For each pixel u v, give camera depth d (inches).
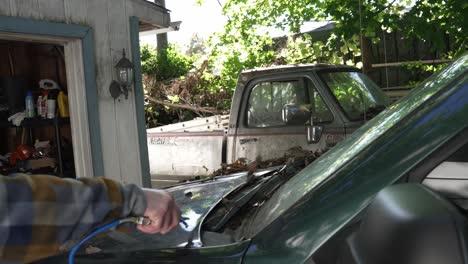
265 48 446.3
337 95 227.5
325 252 51.4
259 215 72.9
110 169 223.5
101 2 217.2
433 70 361.4
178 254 60.6
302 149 222.7
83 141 210.4
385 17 274.8
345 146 71.6
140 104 240.2
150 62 653.3
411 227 37.7
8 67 253.3
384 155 54.7
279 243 55.9
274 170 116.7
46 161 239.6
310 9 368.2
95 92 213.0
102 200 50.3
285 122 220.8
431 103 56.3
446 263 36.9
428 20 267.1
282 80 237.6
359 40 328.2
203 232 73.4
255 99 245.8
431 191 41.9
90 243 70.0
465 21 245.3
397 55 440.1
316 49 373.4
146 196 52.8
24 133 257.6
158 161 288.4
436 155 51.6
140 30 281.7
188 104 475.8
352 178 55.6
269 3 388.2
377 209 41.4
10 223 46.4
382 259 39.2
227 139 255.0
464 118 52.0
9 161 240.2
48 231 48.3
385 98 243.3
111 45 223.3
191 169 276.8
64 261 62.2
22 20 178.1
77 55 207.0
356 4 281.6
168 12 264.1
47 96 232.8
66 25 196.9
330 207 54.7
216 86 478.3
